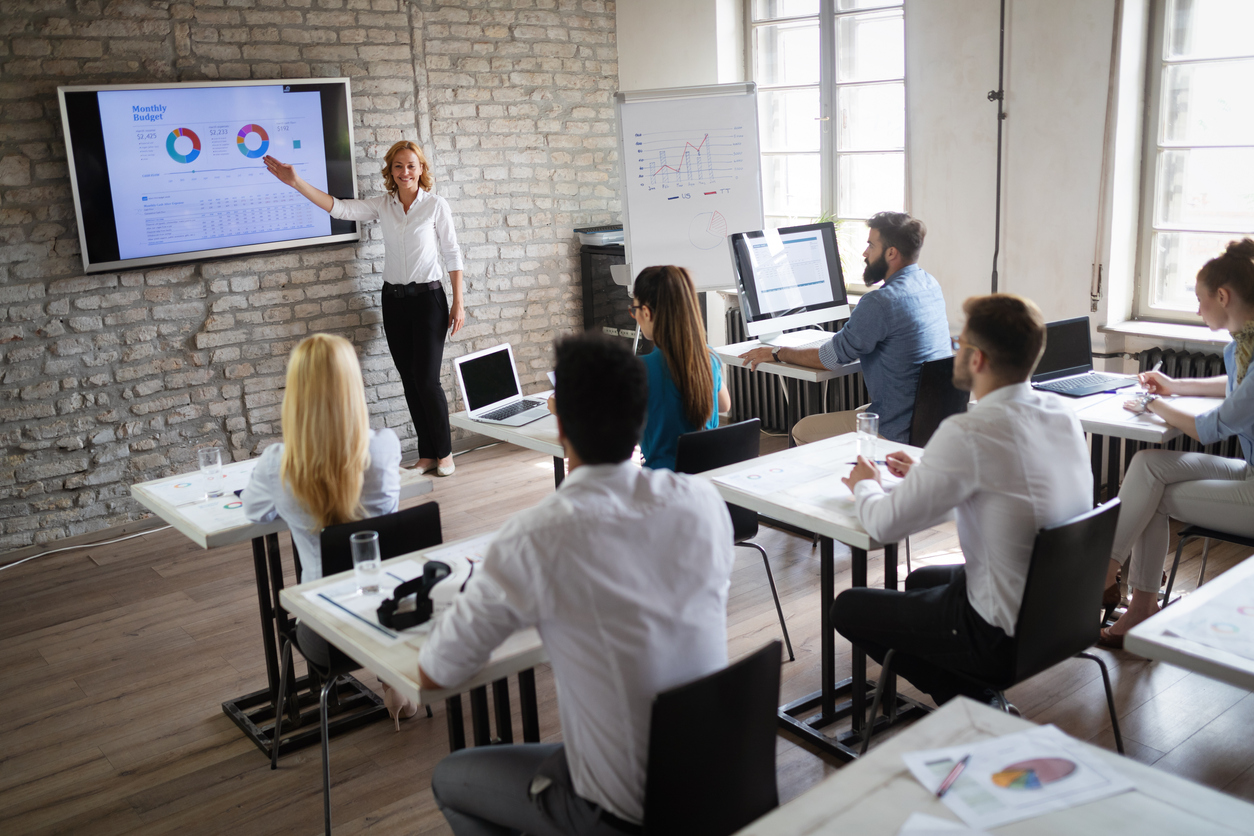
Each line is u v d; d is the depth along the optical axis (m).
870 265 3.71
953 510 2.16
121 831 2.50
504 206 5.72
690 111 5.04
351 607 2.00
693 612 1.54
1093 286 4.27
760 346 4.30
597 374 1.49
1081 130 4.18
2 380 4.32
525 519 1.50
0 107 4.18
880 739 2.70
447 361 5.62
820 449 2.89
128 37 4.45
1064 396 3.40
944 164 4.71
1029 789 1.30
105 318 4.53
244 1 4.71
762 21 5.54
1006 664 2.06
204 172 4.64
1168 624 1.70
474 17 5.45
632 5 5.96
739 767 1.57
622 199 5.06
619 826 1.53
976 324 2.02
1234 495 2.83
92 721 3.04
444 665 1.59
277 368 5.03
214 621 3.70
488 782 1.75
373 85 5.15
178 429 4.80
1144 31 4.05
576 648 1.49
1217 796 1.28
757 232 4.26
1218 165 4.01
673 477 1.59
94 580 4.12
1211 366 3.96
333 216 5.00
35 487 4.45
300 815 2.53
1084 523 2.00
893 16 4.95
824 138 5.39
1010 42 4.33
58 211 4.36
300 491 2.38
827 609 2.72
